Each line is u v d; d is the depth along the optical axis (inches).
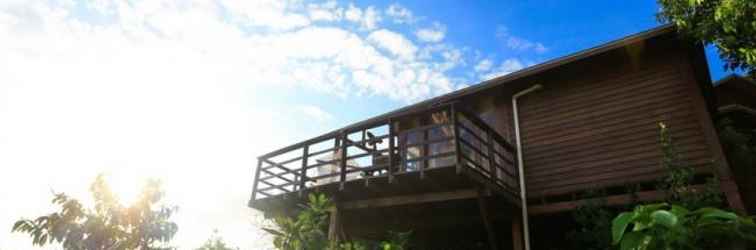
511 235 428.8
